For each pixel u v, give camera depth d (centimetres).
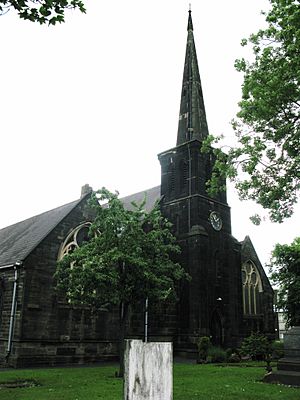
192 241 3497
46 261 2867
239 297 3762
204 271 3434
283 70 1670
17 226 4075
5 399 1360
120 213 2069
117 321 3173
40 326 2734
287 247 3912
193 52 4444
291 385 1731
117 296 1933
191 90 4228
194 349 3183
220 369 2395
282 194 1831
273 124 1817
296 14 1541
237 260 3869
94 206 2117
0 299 2884
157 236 2178
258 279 4366
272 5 1738
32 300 2733
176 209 3756
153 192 4234
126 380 559
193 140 3794
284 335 1934
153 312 3167
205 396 1430
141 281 2036
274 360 3016
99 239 2059
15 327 2661
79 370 2356
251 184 1888
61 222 3019
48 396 1416
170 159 3984
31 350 2655
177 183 3834
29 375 2070
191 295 3356
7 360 2619
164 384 584
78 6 844
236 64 1872
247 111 1809
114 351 3105
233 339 3566
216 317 3506
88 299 1997
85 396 1412
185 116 4159
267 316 4244
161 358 589
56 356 2770
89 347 2967
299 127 1764
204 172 3806
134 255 1984
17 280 2764
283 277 3841
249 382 1816
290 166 1850
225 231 3831
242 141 1853
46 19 848
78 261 2069
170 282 2134
